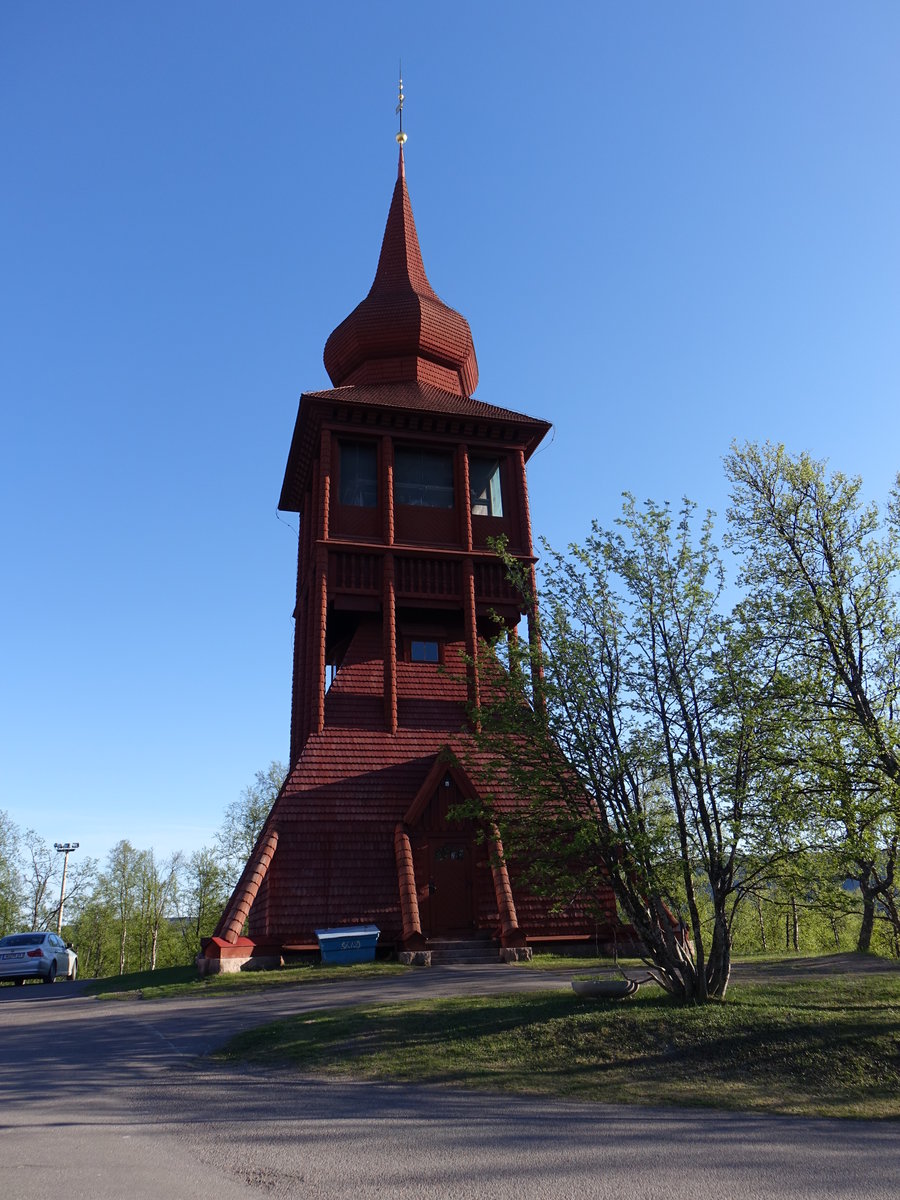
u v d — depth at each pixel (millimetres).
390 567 31156
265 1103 9703
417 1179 6527
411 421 32812
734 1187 6348
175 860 86125
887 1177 6664
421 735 29516
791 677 15719
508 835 15500
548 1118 8820
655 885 13883
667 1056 11625
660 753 14562
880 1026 12148
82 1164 6965
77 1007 20422
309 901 25984
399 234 40344
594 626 15219
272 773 71188
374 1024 14133
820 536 25078
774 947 48750
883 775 14930
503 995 16562
